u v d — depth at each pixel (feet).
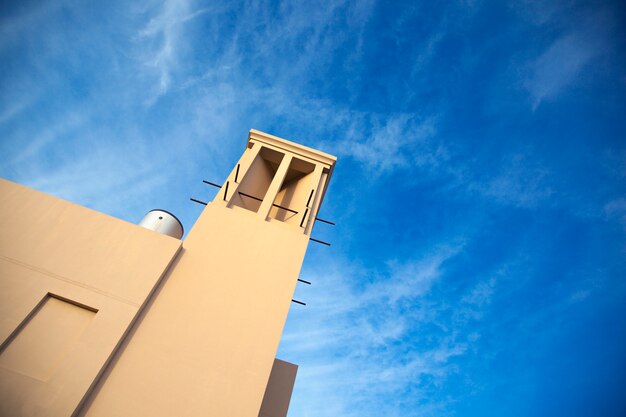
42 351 23.25
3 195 28.68
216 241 33.22
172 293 28.68
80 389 22.02
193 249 32.01
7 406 20.68
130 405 22.81
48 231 28.07
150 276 28.30
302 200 43.52
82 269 27.04
